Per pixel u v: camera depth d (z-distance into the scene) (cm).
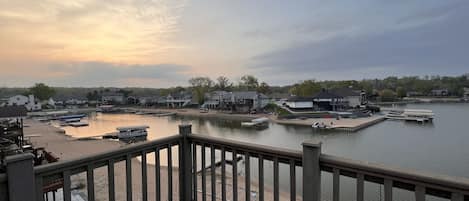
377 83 7850
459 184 105
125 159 184
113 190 176
